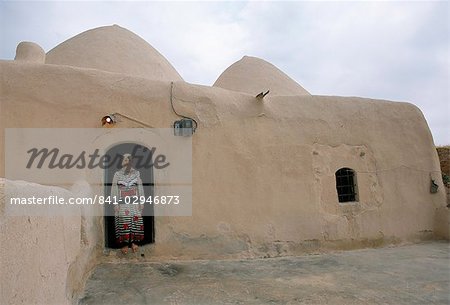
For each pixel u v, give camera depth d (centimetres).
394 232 784
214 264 589
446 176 938
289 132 729
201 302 415
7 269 197
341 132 780
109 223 625
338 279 518
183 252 611
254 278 516
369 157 799
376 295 454
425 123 888
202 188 639
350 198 778
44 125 582
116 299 416
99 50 925
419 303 430
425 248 748
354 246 738
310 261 628
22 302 220
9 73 583
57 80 600
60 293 320
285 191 700
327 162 752
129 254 591
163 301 415
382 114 838
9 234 201
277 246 670
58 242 316
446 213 827
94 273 517
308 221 706
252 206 669
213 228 634
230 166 666
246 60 1177
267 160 698
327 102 788
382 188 796
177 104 649
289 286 481
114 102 618
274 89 1053
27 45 737
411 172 837
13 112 573
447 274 549
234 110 690
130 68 911
